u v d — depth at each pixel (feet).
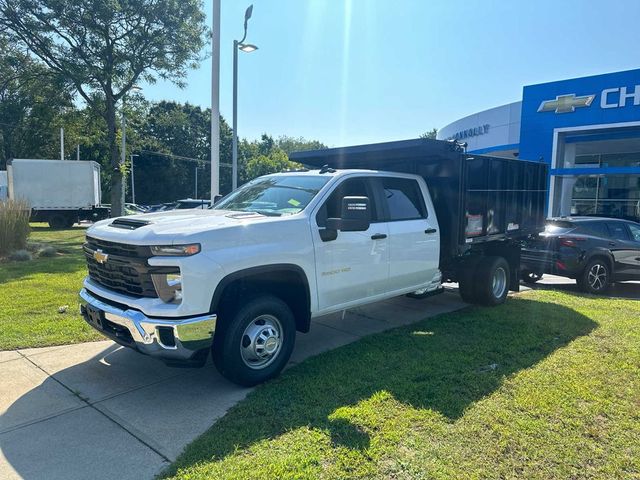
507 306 24.64
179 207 89.56
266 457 10.25
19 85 90.17
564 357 16.43
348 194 17.66
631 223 32.94
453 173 21.54
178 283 12.47
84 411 12.66
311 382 14.21
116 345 17.93
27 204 45.09
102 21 74.43
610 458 10.32
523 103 65.21
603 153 70.49
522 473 9.75
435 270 21.48
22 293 25.80
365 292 18.02
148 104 92.79
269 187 18.34
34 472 9.91
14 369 15.49
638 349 17.28
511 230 25.79
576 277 30.37
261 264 14.01
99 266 14.65
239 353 13.57
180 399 13.41
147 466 10.15
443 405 12.64
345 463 9.99
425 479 9.51
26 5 72.64
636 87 55.06
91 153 180.45
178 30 79.56
